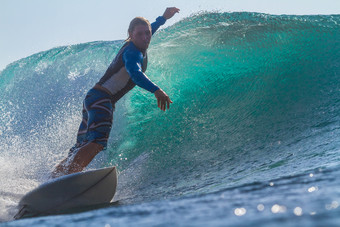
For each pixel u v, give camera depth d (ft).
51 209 27.43
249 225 7.35
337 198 9.33
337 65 52.85
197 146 43.37
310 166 24.76
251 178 26.61
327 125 37.19
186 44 64.64
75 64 61.00
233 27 65.00
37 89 59.52
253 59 60.29
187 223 8.58
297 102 47.24
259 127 43.91
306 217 7.50
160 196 28.68
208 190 26.21
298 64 56.08
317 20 62.39
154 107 55.11
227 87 56.65
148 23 39.70
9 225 12.25
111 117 38.37
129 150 48.34
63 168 35.40
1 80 63.82
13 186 33.35
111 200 30.27
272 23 63.31
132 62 36.94
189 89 58.59
